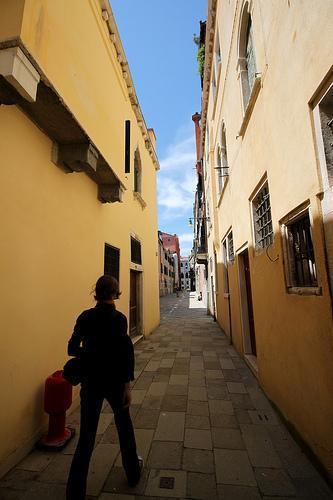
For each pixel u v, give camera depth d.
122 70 6.57
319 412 2.36
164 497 2.15
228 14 5.85
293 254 3.10
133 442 2.28
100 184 5.26
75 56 3.80
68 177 4.07
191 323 12.62
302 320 2.67
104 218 5.64
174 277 61.69
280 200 3.15
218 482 2.31
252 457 2.65
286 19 2.74
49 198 3.50
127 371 2.21
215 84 9.22
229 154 6.63
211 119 10.66
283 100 2.93
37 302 3.12
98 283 2.43
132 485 2.26
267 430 3.16
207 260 16.19
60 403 2.88
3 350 2.54
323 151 2.21
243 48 4.96
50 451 2.77
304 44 2.36
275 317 3.53
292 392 2.98
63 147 3.72
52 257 3.51
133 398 4.17
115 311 2.35
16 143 2.88
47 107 2.99
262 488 2.23
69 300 3.93
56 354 3.49
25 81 2.38
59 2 3.36
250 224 4.70
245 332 6.09
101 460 2.63
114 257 6.43
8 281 2.65
